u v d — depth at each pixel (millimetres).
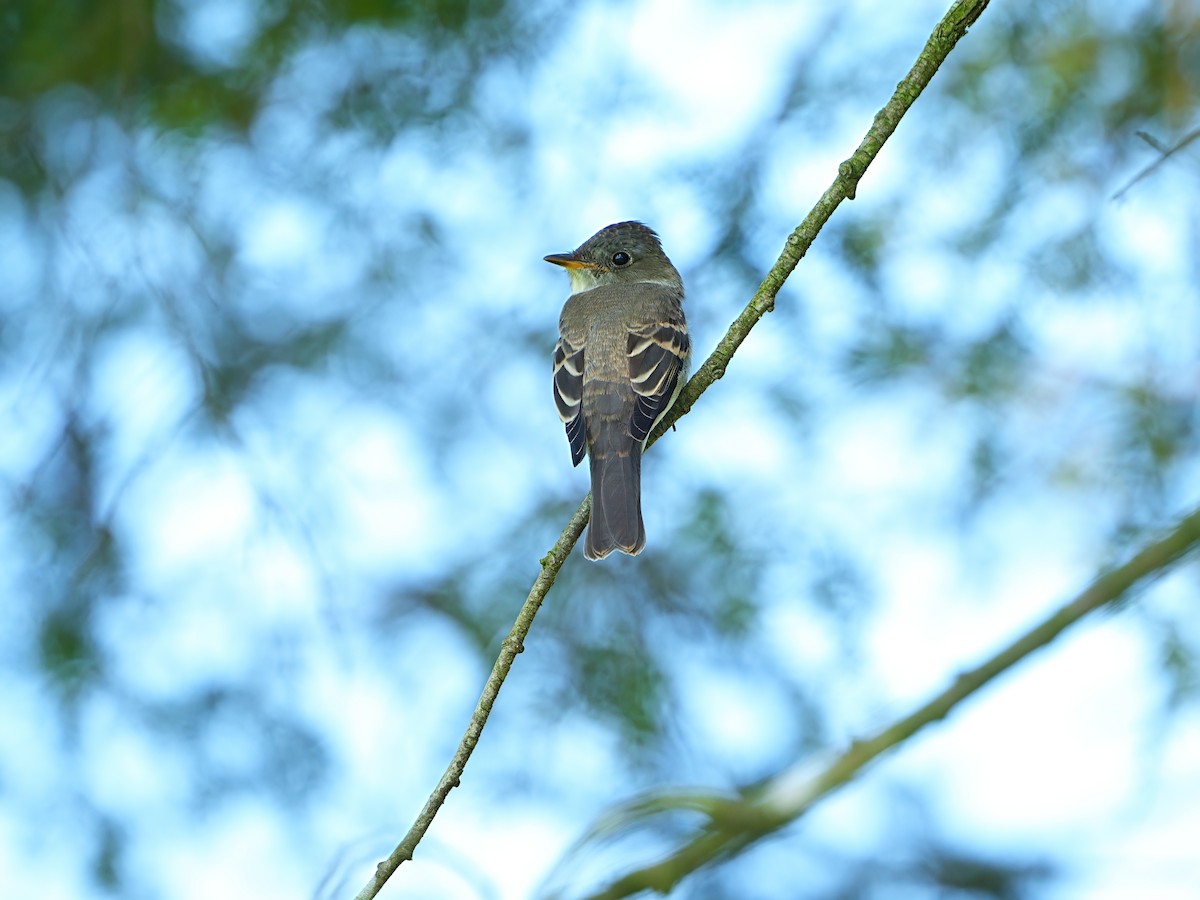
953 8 7148
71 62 12055
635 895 9531
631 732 11242
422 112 11922
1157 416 11719
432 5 11914
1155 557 9609
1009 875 11570
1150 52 11500
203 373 11828
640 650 11484
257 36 11953
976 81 11664
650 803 9219
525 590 11922
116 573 11695
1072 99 11531
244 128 12117
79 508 11938
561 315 10195
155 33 12023
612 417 9438
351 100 12008
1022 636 9734
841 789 9586
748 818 9414
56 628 11602
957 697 9664
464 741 6836
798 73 11891
